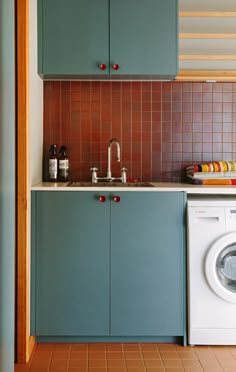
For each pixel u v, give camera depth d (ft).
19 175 9.72
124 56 11.12
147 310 10.36
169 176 12.40
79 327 10.34
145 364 9.41
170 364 9.40
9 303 6.24
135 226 10.31
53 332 10.31
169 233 10.33
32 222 10.23
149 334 10.38
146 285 10.36
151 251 10.33
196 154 12.41
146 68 11.15
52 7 11.04
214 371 9.09
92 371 9.07
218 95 12.37
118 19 11.10
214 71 11.78
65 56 11.07
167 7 11.13
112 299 10.35
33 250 10.25
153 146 12.37
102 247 10.32
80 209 10.27
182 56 11.62
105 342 10.55
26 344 9.55
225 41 12.01
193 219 10.16
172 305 10.36
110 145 11.89
